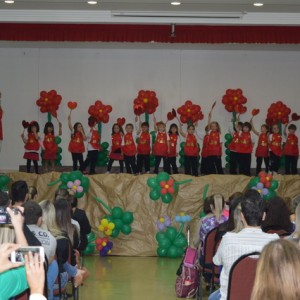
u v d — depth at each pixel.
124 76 17.64
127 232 10.81
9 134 17.53
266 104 17.58
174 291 8.07
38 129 15.66
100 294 7.87
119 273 9.29
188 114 16.28
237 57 17.66
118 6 12.12
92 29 13.72
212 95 17.61
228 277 4.54
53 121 17.50
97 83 17.59
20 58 17.52
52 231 5.64
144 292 8.01
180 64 17.66
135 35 13.71
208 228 7.11
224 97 16.94
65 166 16.78
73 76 17.58
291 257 2.54
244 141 15.48
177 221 10.34
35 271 2.76
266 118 17.22
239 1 11.52
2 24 13.73
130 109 17.58
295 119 17.11
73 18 12.52
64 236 5.65
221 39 13.70
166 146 15.34
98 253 10.92
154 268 9.73
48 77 17.56
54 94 16.67
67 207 6.20
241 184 11.10
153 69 17.67
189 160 15.45
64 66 17.58
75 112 17.53
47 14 12.49
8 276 3.04
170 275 9.16
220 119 17.64
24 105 17.53
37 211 5.20
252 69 17.64
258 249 4.61
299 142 17.52
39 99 16.73
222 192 11.06
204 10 12.45
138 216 10.96
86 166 15.67
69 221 6.19
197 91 17.62
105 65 17.62
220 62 17.66
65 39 13.73
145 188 11.00
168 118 16.67
